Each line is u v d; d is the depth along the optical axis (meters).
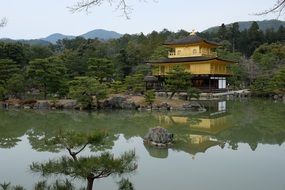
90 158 9.64
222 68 68.69
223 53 93.81
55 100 56.56
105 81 70.25
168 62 64.62
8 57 82.25
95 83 52.59
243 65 88.25
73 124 38.00
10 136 31.02
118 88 62.34
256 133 32.16
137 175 18.20
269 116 44.41
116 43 130.00
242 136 30.61
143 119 41.75
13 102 57.72
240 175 18.39
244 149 25.11
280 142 27.75
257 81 73.25
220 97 66.50
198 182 17.06
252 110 51.31
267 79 73.25
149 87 65.44
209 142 27.77
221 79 68.19
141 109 51.34
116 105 53.31
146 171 19.05
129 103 52.66
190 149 25.03
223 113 47.75
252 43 132.38
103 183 16.36
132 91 64.62
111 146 25.69
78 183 16.09
